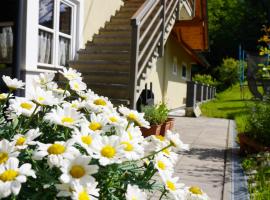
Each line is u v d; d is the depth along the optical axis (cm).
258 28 3575
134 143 139
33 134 139
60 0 613
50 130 168
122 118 167
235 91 2439
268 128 483
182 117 1018
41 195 127
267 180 379
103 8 776
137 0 889
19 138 135
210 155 503
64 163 119
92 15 725
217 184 366
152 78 1056
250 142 489
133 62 524
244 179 387
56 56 606
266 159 434
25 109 157
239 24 3638
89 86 571
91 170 122
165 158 151
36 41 524
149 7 583
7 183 108
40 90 163
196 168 426
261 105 530
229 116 1078
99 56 647
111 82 585
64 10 638
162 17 709
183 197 146
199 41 1423
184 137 652
